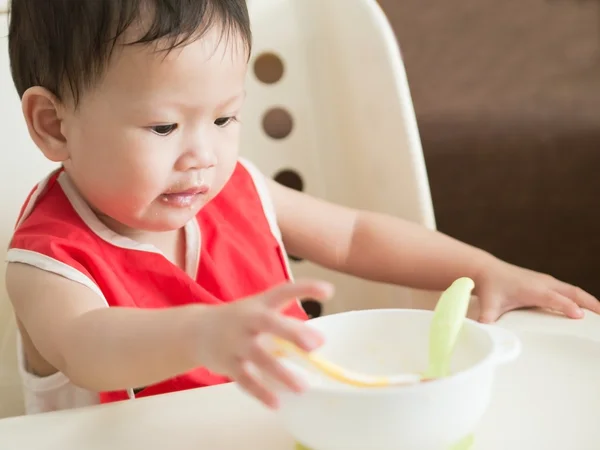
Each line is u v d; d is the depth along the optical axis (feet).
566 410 1.65
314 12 3.06
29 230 2.30
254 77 3.06
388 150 2.91
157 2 2.03
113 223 2.43
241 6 2.18
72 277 2.14
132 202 2.19
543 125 4.32
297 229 2.98
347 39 2.96
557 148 4.33
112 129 2.11
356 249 2.91
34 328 2.06
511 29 4.33
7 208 2.77
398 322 1.61
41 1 2.14
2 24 2.76
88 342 1.79
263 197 2.91
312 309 3.34
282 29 3.06
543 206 4.37
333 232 2.95
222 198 2.83
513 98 4.32
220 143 2.20
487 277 2.53
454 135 4.31
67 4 2.09
